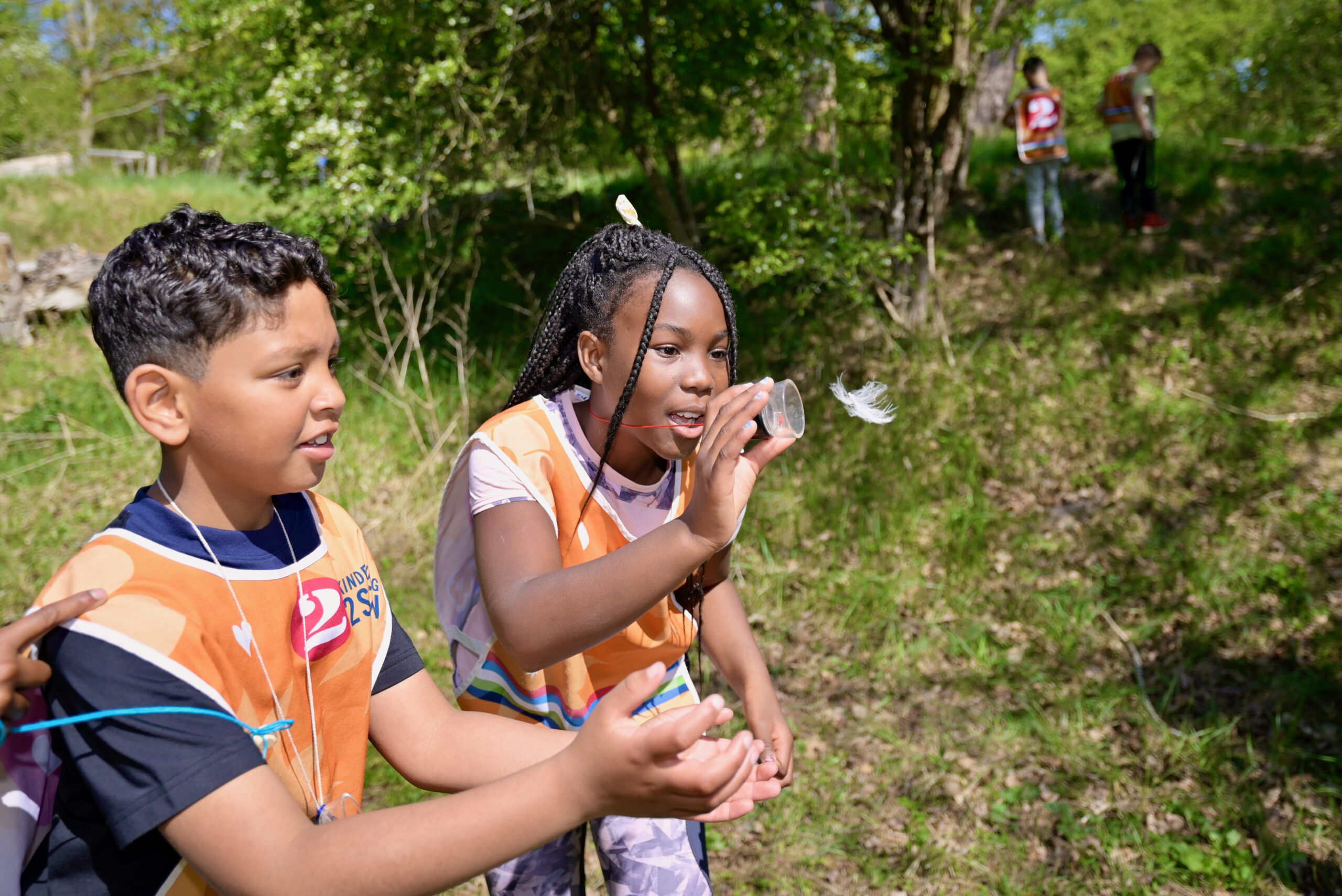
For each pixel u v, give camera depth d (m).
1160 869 3.36
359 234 7.33
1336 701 4.20
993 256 8.66
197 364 1.01
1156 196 8.44
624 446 1.66
